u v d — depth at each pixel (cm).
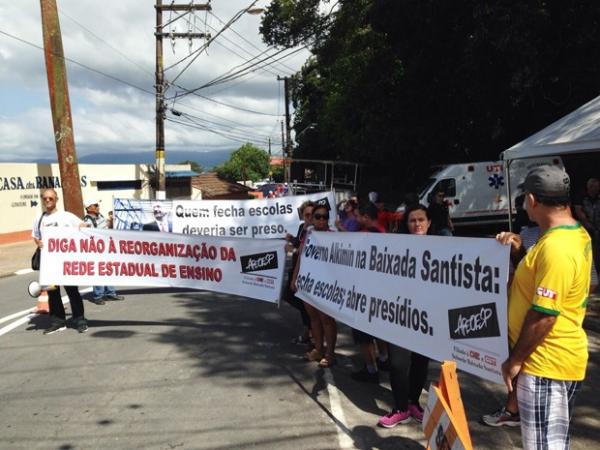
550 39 1463
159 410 450
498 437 391
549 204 249
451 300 346
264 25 2162
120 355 602
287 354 595
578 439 388
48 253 703
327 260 507
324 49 2180
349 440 390
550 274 240
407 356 402
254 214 1025
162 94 2156
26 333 714
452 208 1823
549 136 877
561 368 248
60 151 1420
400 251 397
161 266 713
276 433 403
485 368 315
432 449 277
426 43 1742
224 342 645
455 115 1995
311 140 3734
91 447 388
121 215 1043
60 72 1408
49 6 1391
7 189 2153
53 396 486
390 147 2197
